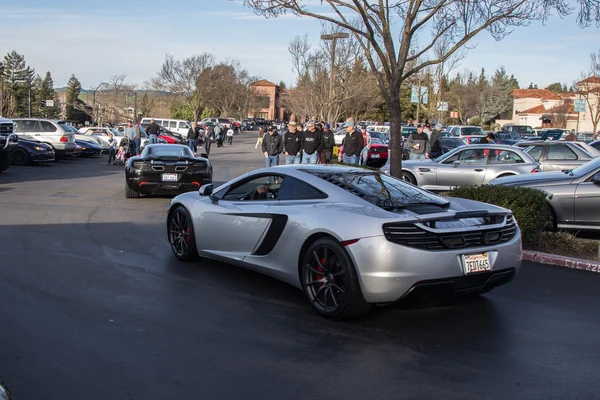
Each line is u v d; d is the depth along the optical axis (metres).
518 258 5.25
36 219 9.88
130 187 12.67
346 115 45.94
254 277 6.48
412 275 4.65
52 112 77.56
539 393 3.79
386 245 4.64
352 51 28.88
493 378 4.00
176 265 6.93
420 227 4.72
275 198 5.96
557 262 7.27
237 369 4.07
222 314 5.23
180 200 7.09
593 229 8.88
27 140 22.09
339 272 4.97
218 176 19.36
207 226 6.60
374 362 4.23
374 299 4.74
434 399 3.67
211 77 64.50
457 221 5.01
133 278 6.31
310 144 15.36
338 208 5.17
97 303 5.43
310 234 5.22
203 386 3.79
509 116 85.25
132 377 3.90
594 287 6.35
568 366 4.23
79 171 20.64
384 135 33.19
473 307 5.58
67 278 6.22
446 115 57.22
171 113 74.12
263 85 124.38
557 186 8.90
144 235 8.70
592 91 37.38
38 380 3.82
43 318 4.99
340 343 4.59
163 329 4.82
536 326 5.08
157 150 13.24
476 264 4.89
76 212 10.80
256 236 5.94
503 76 86.81
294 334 4.77
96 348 4.38
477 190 8.27
